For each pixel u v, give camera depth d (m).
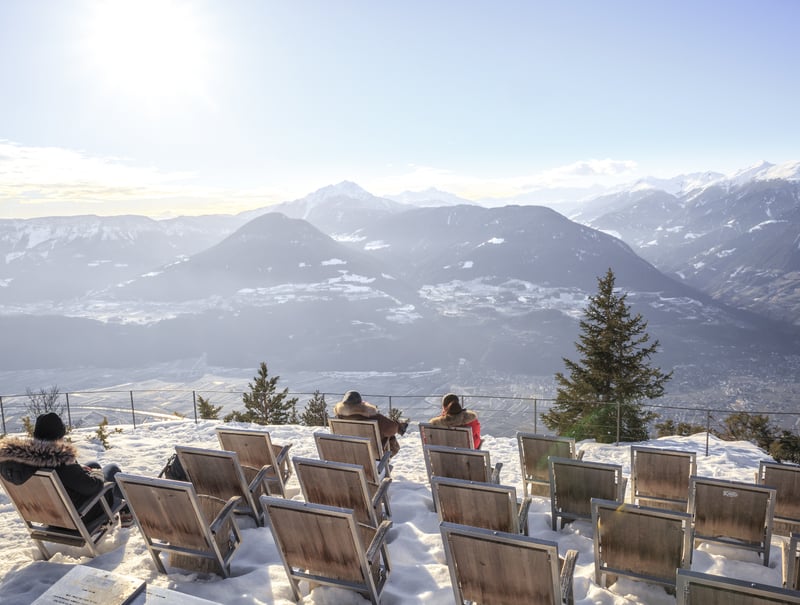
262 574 4.28
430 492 6.89
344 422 7.20
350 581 3.78
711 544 5.02
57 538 4.66
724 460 10.20
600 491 5.23
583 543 5.10
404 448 10.68
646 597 3.98
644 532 3.91
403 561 4.76
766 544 4.70
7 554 4.86
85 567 2.62
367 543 4.25
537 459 6.54
